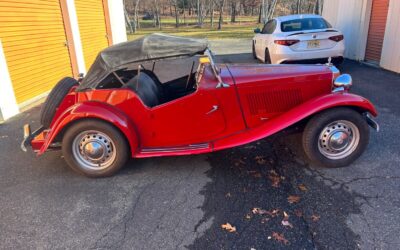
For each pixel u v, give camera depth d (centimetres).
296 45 786
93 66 378
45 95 804
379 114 539
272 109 383
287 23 888
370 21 1005
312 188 335
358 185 335
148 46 350
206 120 375
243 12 5531
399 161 380
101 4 1168
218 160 407
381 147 417
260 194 329
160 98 426
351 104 343
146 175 379
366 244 253
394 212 289
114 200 331
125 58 352
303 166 382
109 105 363
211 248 258
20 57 705
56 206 325
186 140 384
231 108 374
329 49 786
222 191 338
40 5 778
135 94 362
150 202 325
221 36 2417
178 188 348
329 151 364
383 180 342
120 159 369
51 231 287
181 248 259
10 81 660
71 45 927
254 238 266
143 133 377
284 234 269
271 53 852
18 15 696
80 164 373
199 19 3941
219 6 4266
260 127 368
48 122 390
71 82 427
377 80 777
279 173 369
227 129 383
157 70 820
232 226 282
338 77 384
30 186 367
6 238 279
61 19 877
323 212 295
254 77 376
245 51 1474
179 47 350
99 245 267
